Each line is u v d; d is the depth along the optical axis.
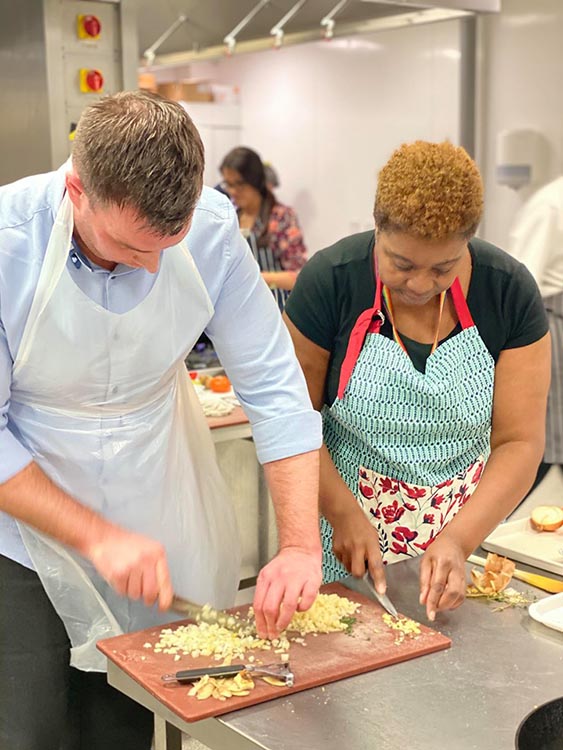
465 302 1.63
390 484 1.69
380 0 3.50
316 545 1.49
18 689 1.65
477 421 1.67
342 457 1.75
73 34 3.13
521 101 4.34
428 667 1.30
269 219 4.63
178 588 1.70
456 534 1.55
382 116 5.17
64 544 1.47
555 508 1.90
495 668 1.29
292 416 1.55
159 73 7.04
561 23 4.09
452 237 1.40
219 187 4.70
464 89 4.55
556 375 3.24
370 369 1.65
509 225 4.50
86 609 1.63
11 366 1.45
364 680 1.26
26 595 1.62
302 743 1.12
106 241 1.25
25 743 1.67
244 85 6.23
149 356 1.51
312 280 1.69
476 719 1.17
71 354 1.45
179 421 1.69
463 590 1.45
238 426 3.02
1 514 1.60
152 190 1.16
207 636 1.36
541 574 1.67
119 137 1.16
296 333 1.71
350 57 5.32
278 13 3.58
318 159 5.71
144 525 1.63
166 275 1.46
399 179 1.41
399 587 1.56
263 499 3.27
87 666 1.65
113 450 1.57
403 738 1.13
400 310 1.64
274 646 1.34
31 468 1.43
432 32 4.74
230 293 1.55
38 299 1.39
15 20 3.19
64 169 1.42
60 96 3.14
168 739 1.30
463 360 1.65
